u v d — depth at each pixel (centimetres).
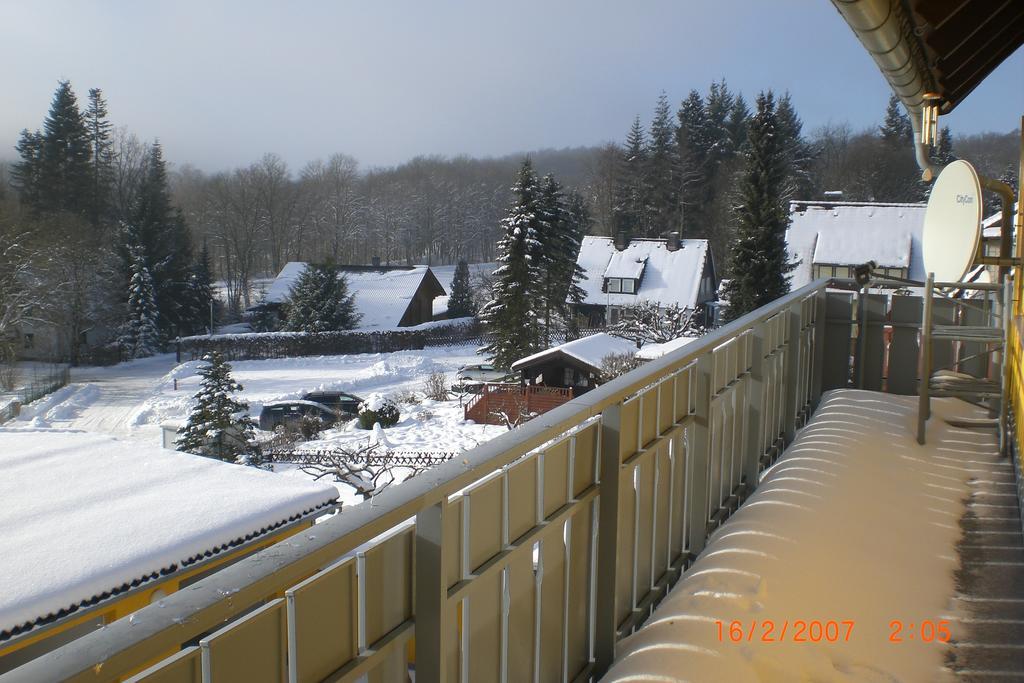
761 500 370
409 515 155
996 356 564
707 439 363
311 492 767
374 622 164
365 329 4772
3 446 911
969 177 488
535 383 2803
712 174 7144
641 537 306
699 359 364
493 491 204
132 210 5175
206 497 734
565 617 252
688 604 281
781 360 537
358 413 2620
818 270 4362
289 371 3928
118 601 568
